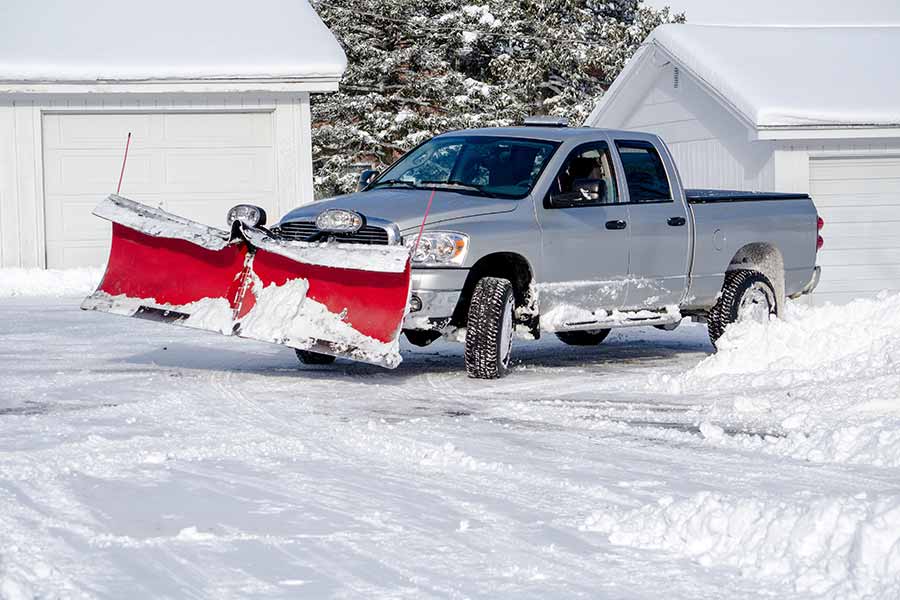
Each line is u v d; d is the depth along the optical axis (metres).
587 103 42.72
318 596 5.37
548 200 12.95
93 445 8.65
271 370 13.04
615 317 13.63
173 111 26.39
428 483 7.63
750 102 26.02
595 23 45.34
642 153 14.11
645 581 5.60
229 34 27.41
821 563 5.52
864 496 6.14
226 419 9.87
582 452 8.73
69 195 26.06
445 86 42.31
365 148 41.72
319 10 43.06
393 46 43.88
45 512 6.75
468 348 12.45
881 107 26.11
